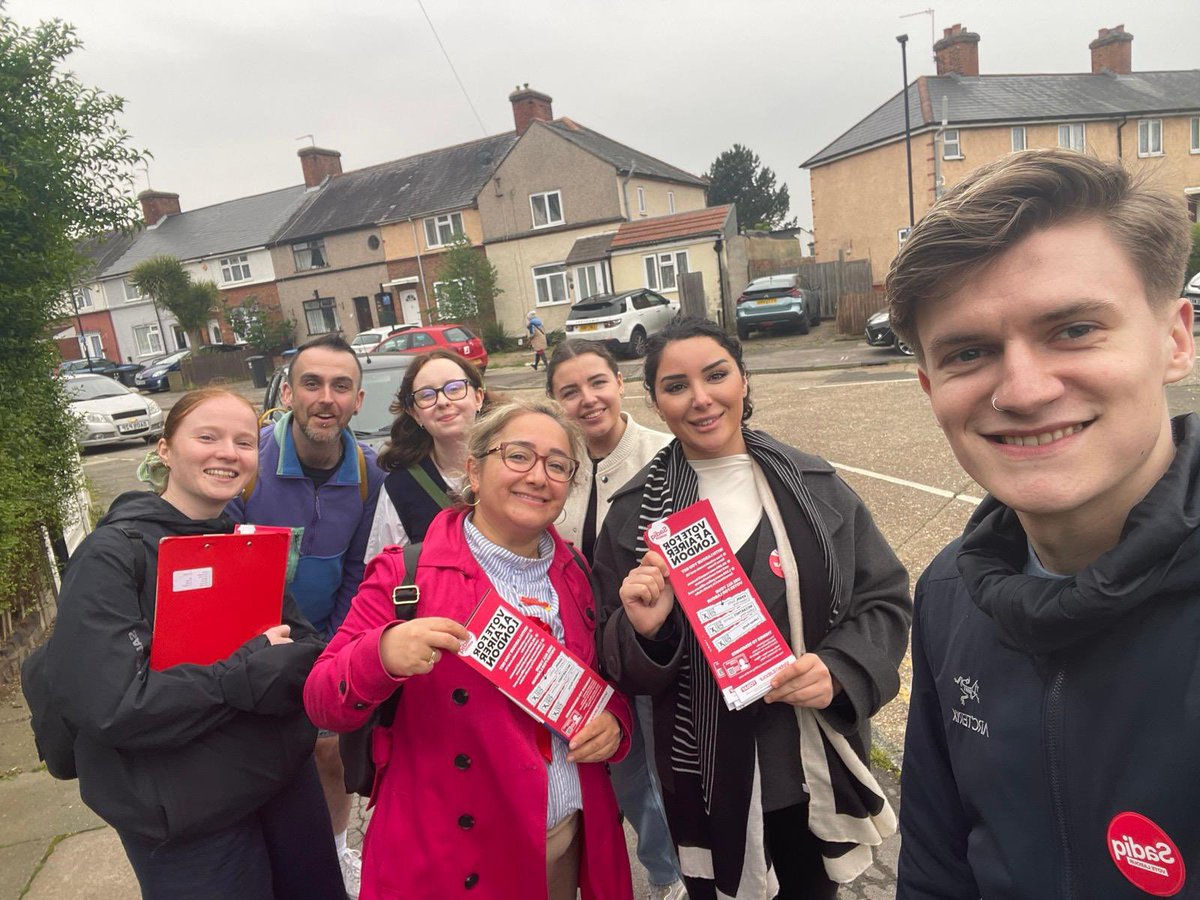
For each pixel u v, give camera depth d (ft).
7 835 9.34
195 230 112.47
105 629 5.01
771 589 5.48
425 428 8.34
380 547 8.34
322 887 6.45
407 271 92.94
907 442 23.57
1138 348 2.65
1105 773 2.70
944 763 3.83
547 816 5.17
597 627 5.86
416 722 5.12
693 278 64.95
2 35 15.10
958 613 3.55
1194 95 87.10
